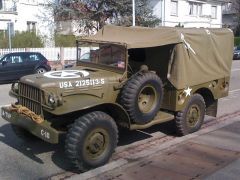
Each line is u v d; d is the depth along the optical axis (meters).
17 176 6.70
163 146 8.16
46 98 6.88
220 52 9.55
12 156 7.64
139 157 7.51
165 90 8.57
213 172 6.60
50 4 34.19
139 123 7.64
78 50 8.53
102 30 8.79
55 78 7.24
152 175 6.53
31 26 34.91
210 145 8.12
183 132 8.80
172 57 8.35
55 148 8.07
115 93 7.60
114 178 6.47
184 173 6.58
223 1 49.62
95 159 6.86
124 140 8.62
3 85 18.78
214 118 10.66
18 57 19.94
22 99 7.49
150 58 8.47
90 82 7.28
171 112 8.70
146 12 34.06
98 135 6.85
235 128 9.52
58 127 7.00
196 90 9.05
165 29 8.26
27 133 8.27
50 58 28.86
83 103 6.90
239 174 6.52
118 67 7.73
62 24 36.50
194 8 45.75
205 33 9.02
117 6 32.75
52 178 6.59
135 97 7.39
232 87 16.78
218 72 9.57
